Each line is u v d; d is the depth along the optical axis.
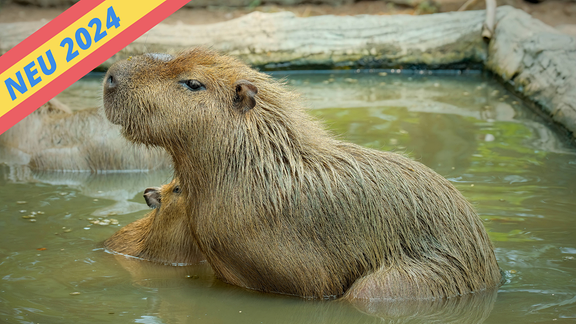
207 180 3.77
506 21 10.59
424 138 7.04
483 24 10.92
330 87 10.09
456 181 5.72
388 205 3.77
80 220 5.24
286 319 3.49
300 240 3.68
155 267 4.51
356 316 3.50
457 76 10.89
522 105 8.64
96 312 3.59
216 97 3.75
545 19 12.93
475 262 3.85
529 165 6.20
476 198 5.33
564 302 3.64
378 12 14.44
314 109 8.41
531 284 3.91
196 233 3.89
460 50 11.05
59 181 6.48
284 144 3.74
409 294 3.64
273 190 3.66
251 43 11.34
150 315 3.56
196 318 3.52
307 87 10.12
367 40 11.38
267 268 3.74
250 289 4.00
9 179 6.52
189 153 3.80
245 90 3.65
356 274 3.76
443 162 6.24
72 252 4.62
